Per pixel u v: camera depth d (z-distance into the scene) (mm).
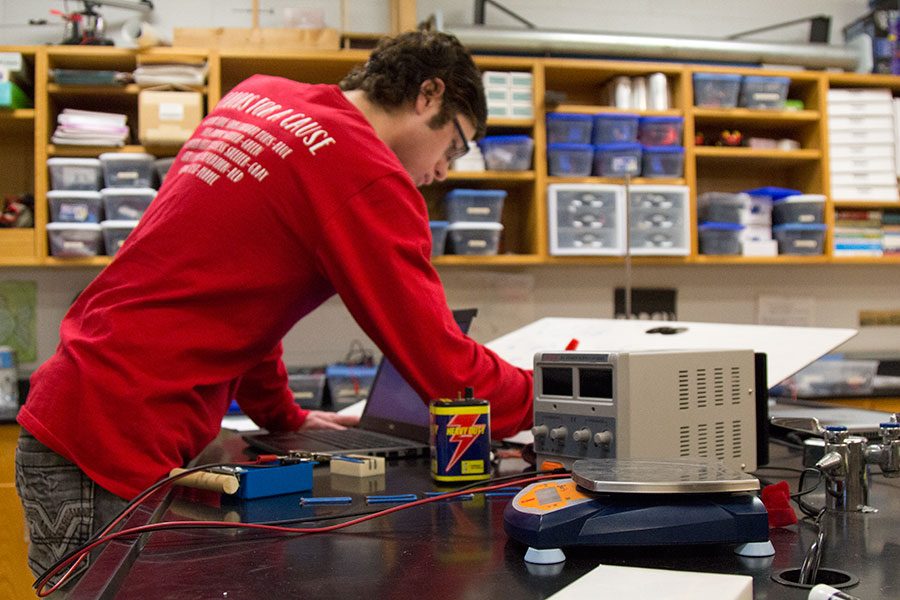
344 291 1100
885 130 3645
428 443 1360
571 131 3418
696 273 3852
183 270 1108
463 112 1372
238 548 700
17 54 3102
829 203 3598
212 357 1121
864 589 561
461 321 1563
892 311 3988
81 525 1088
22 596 2740
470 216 3387
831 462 823
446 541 717
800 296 3922
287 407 1606
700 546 667
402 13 3496
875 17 3754
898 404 3436
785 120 3674
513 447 1368
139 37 3168
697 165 3859
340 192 1078
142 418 1072
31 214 3227
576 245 3355
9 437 2854
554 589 572
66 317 1204
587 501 662
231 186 1117
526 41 3447
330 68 3379
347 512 852
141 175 3164
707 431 948
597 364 918
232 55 3207
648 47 3543
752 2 3998
